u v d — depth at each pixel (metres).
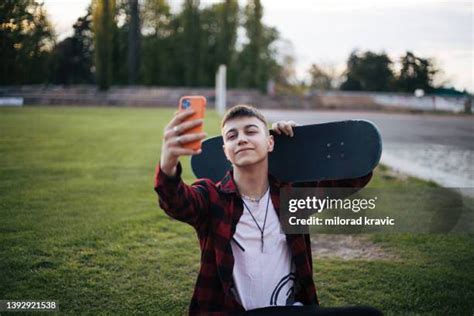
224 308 1.86
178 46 33.09
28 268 3.16
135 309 2.66
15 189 5.18
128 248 3.58
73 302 2.72
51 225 4.04
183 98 1.58
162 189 1.68
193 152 1.57
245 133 1.84
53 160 7.01
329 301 2.78
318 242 3.86
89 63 18.67
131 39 27.80
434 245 3.71
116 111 19.88
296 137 2.12
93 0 15.45
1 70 11.52
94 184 5.58
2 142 8.60
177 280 3.05
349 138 2.00
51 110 17.61
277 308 1.74
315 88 39.19
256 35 34.53
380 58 27.89
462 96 21.28
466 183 5.77
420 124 15.56
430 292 2.87
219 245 1.86
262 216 1.92
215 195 1.92
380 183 5.85
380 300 2.78
